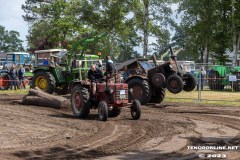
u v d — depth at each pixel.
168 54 18.92
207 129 11.28
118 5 42.25
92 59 19.70
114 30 43.84
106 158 7.89
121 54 55.78
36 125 11.87
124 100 13.06
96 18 43.47
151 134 10.42
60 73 19.55
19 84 27.19
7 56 37.78
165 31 42.75
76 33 46.59
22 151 8.45
